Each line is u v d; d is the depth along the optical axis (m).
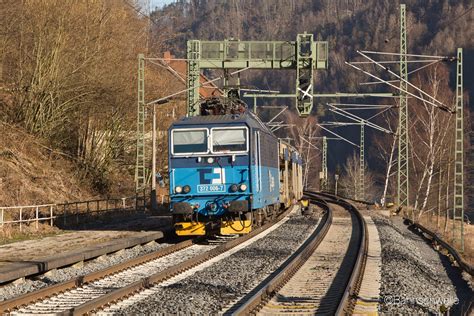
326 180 91.19
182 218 25.39
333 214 44.91
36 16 40.91
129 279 16.23
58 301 13.21
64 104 42.94
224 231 24.94
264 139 27.62
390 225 37.19
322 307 12.99
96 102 44.09
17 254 20.19
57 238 25.64
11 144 40.00
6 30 39.69
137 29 53.12
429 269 21.77
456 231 45.47
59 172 42.47
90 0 43.72
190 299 13.32
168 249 22.09
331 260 20.80
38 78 41.44
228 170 24.70
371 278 17.19
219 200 24.72
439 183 49.75
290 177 42.06
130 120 49.88
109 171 50.75
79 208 38.56
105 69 43.88
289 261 20.36
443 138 53.78
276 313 12.38
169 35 59.62
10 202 33.44
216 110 26.78
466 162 68.19
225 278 16.34
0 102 42.59
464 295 17.64
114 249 21.64
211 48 38.78
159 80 53.94
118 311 12.12
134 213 40.69
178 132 25.06
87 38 42.59
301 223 35.66
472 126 87.19
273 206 33.31
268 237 27.30
